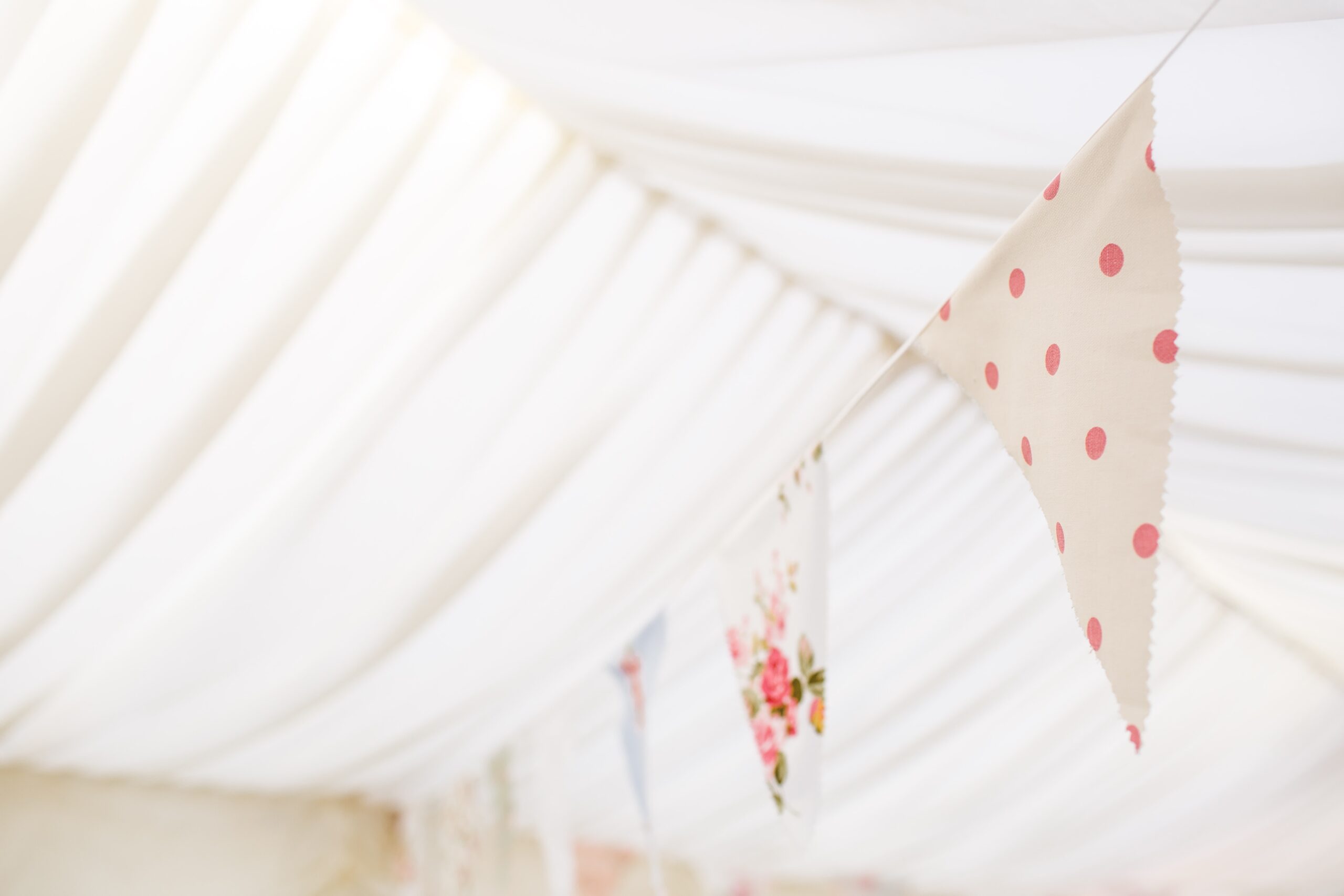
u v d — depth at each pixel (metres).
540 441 2.36
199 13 1.59
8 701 2.32
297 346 1.95
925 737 4.02
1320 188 1.12
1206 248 1.34
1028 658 3.87
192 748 2.69
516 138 1.93
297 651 2.49
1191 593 3.88
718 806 3.86
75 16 1.53
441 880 3.06
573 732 3.19
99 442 1.93
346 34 1.71
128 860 2.77
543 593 2.64
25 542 2.00
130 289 1.80
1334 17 0.87
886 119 1.30
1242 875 5.57
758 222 1.98
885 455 2.81
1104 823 4.81
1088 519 0.76
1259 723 4.56
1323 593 3.00
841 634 3.42
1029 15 0.99
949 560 3.32
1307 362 1.55
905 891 4.82
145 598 2.20
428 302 2.05
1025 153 1.24
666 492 2.59
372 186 1.87
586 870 3.91
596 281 2.18
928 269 1.74
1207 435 2.00
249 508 2.15
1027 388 0.84
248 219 1.79
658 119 1.63
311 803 3.18
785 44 1.21
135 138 1.63
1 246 1.68
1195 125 1.09
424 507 2.35
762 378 2.49
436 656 2.66
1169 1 0.91
